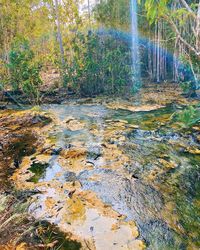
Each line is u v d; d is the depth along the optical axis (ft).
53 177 9.65
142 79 30.09
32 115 17.38
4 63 24.32
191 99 20.48
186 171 9.84
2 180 9.46
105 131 14.19
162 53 28.81
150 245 6.41
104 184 9.09
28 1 27.81
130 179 9.37
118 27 28.58
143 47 31.24
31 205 7.93
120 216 7.48
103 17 28.35
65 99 22.74
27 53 22.80
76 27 28.22
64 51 28.60
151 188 8.83
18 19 27.55
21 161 10.98
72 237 6.63
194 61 14.70
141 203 8.06
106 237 6.66
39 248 6.16
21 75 21.71
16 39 25.70
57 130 14.60
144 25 27.99
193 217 7.47
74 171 10.03
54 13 28.76
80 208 7.83
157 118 16.17
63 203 8.07
